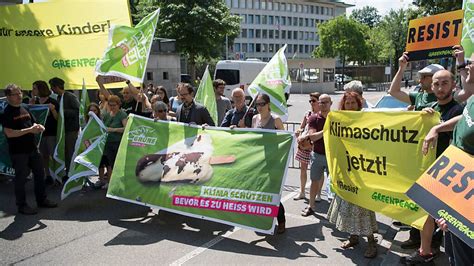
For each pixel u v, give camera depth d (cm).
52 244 477
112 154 665
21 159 570
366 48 5350
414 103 475
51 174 713
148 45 635
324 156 547
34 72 812
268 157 482
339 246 466
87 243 479
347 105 464
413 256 404
